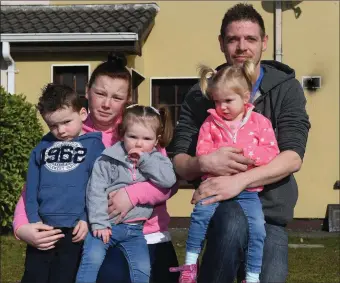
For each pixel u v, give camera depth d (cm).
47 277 414
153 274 426
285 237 411
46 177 416
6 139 1023
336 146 1209
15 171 1030
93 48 1147
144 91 1254
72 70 1188
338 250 979
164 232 435
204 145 405
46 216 412
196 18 1246
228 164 382
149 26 1215
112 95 434
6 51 1155
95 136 427
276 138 412
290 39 1220
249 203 387
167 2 1252
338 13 1211
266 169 385
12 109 1035
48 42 1154
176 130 439
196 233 385
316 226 1208
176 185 425
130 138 412
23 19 1228
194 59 1248
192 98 434
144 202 412
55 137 431
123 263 414
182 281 384
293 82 425
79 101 427
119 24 1161
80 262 407
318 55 1216
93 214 404
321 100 1212
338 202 1208
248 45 423
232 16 429
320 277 793
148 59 1258
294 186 414
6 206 1035
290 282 764
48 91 426
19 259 884
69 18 1223
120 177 412
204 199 385
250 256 381
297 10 1216
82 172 415
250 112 403
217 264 376
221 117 404
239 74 398
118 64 446
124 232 412
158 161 412
